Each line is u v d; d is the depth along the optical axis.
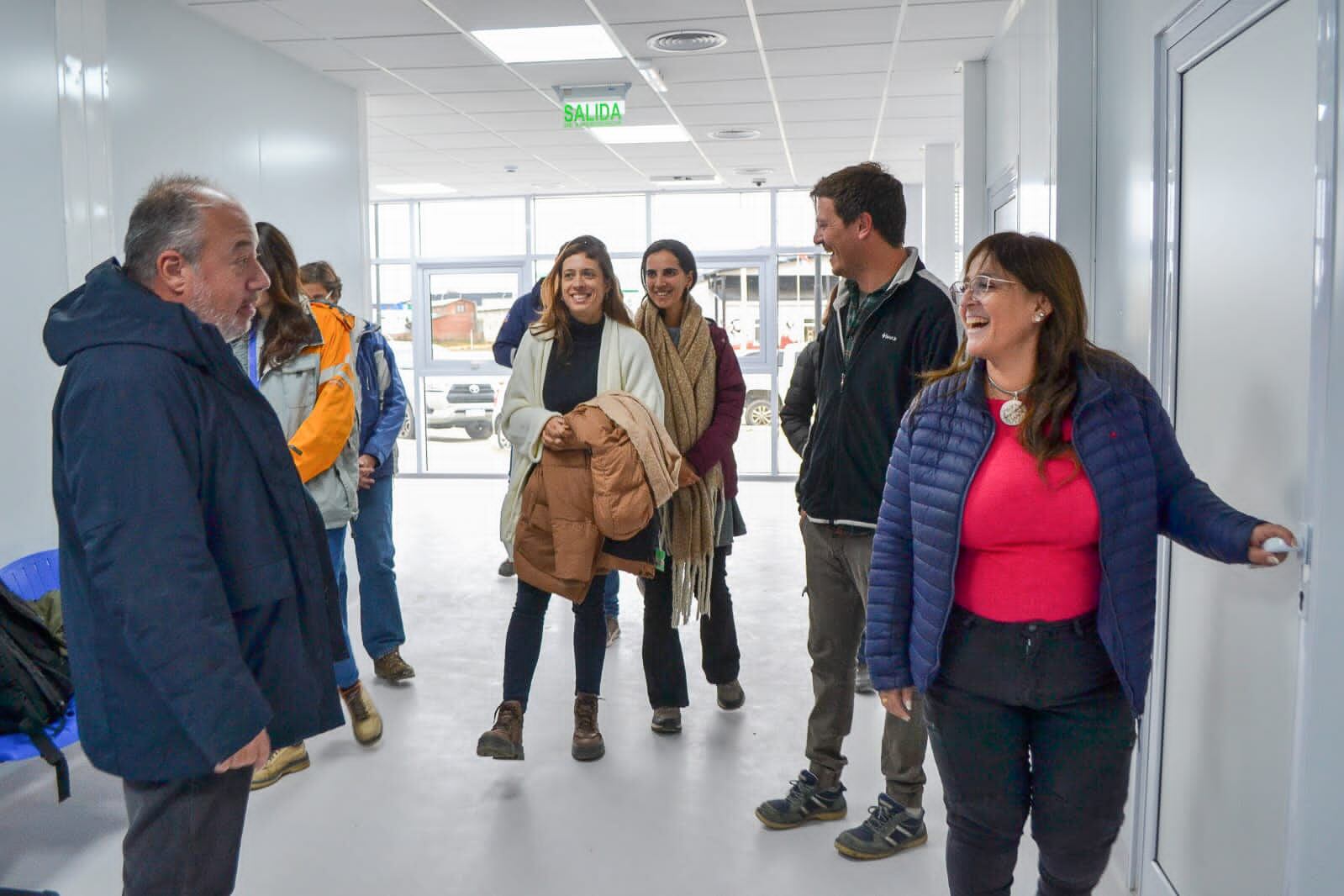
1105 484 1.61
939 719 1.79
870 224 2.41
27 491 3.46
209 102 4.71
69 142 3.67
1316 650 1.48
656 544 3.05
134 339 1.51
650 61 5.73
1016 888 2.44
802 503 2.66
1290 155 1.64
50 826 2.85
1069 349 1.67
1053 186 3.12
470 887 2.48
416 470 11.05
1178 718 2.18
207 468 1.57
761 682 3.99
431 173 9.35
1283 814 1.68
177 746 1.53
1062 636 1.68
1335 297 1.44
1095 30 2.98
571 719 3.58
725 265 10.59
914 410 1.85
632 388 3.04
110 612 1.46
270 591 1.62
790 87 6.38
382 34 5.07
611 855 2.63
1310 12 1.57
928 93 6.55
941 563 1.73
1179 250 2.20
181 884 1.61
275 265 2.96
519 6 4.71
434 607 5.23
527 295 4.79
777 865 2.57
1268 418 1.73
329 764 3.21
